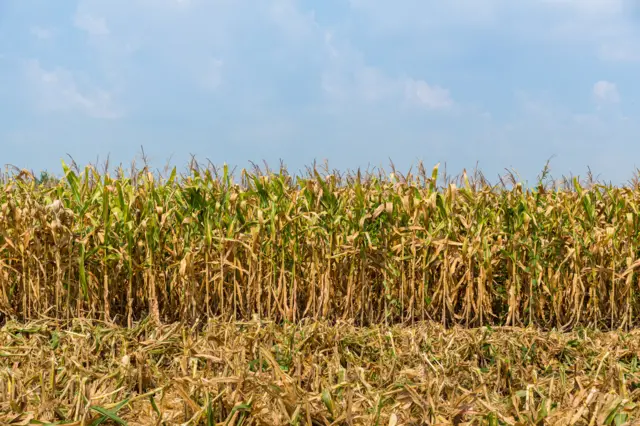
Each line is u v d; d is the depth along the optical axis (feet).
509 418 11.34
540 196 26.27
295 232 24.00
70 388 14.15
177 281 24.26
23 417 11.88
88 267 23.72
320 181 23.85
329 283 24.16
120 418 12.76
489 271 23.58
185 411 11.98
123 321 23.77
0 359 16.98
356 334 19.52
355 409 11.90
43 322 20.66
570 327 25.45
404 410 11.86
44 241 22.94
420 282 24.29
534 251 24.73
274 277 23.86
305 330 19.03
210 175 24.31
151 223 23.24
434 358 16.96
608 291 26.17
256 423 11.06
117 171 25.40
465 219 25.00
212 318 21.42
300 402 11.23
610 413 11.08
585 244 25.48
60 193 24.73
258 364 15.87
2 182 25.61
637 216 25.32
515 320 25.43
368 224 24.59
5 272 23.53
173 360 17.04
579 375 15.71
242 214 24.43
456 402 11.93
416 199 24.27
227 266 23.76
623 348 18.80
